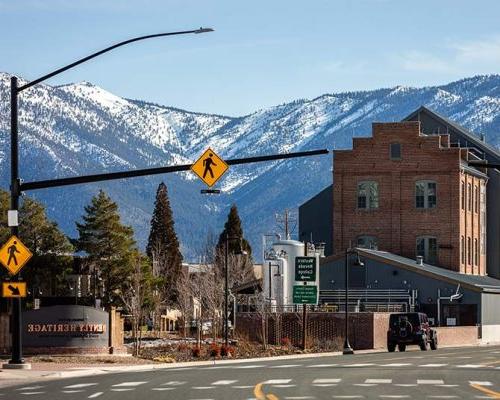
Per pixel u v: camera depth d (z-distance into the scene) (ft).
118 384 140.97
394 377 150.41
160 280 394.52
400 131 407.85
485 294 363.97
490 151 437.99
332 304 350.23
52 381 151.12
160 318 409.49
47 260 358.43
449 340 329.11
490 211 437.58
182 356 237.04
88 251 380.78
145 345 271.69
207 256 495.00
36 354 218.38
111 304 369.50
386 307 346.33
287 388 131.23
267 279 345.31
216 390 129.18
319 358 228.43
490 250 436.35
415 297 362.12
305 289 297.94
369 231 409.08
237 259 442.50
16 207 170.81
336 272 371.56
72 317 221.05
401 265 365.20
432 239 403.95
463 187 409.08
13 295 170.50
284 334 322.75
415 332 276.21
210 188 168.35
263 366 187.01
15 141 172.35
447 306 361.51
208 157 168.35
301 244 353.10
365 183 411.13
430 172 404.57
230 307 366.22
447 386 133.90
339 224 411.95
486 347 306.76
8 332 222.07
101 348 222.89
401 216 406.21
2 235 359.87
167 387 134.82
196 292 403.75
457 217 401.08
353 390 127.95
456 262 400.26
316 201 437.99
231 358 238.48
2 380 154.30
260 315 325.01
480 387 132.16
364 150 410.72
